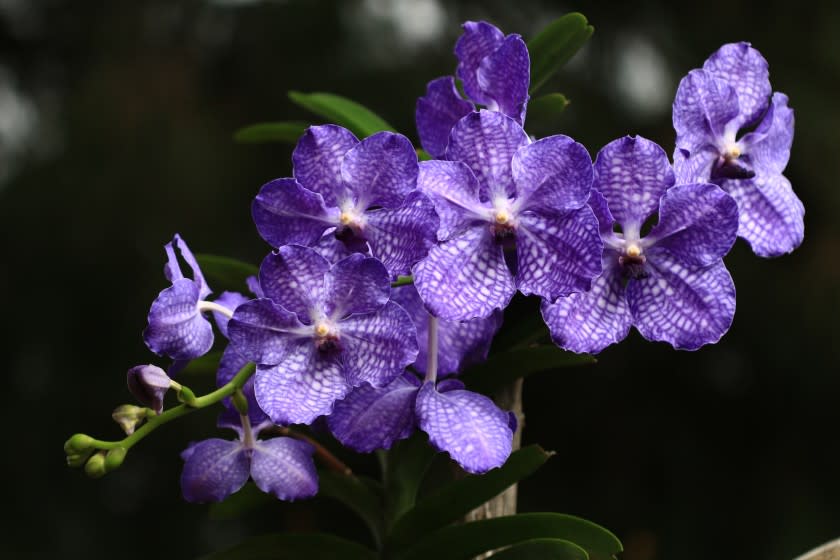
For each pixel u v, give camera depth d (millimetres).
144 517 2959
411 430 1023
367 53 3057
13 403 2971
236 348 989
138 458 2947
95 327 3012
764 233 1048
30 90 3285
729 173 1036
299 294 991
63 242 3039
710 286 1006
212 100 3172
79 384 2990
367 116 1204
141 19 3262
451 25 3051
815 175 2947
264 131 1250
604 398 3012
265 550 1094
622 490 2975
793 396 2977
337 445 2699
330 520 2861
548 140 990
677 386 3023
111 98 3160
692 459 3000
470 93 1059
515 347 1087
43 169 3125
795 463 2982
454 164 995
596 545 1030
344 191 999
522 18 3027
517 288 997
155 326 981
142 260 3025
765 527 2943
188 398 983
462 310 987
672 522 2957
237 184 3064
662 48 3057
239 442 1047
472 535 1046
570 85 2975
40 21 3242
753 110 1050
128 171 3084
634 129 2971
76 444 963
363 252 1001
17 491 2904
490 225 998
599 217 1005
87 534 2916
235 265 1153
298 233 1006
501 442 989
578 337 1002
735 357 3000
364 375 993
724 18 3092
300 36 3109
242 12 3201
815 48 3094
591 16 3025
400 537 1066
